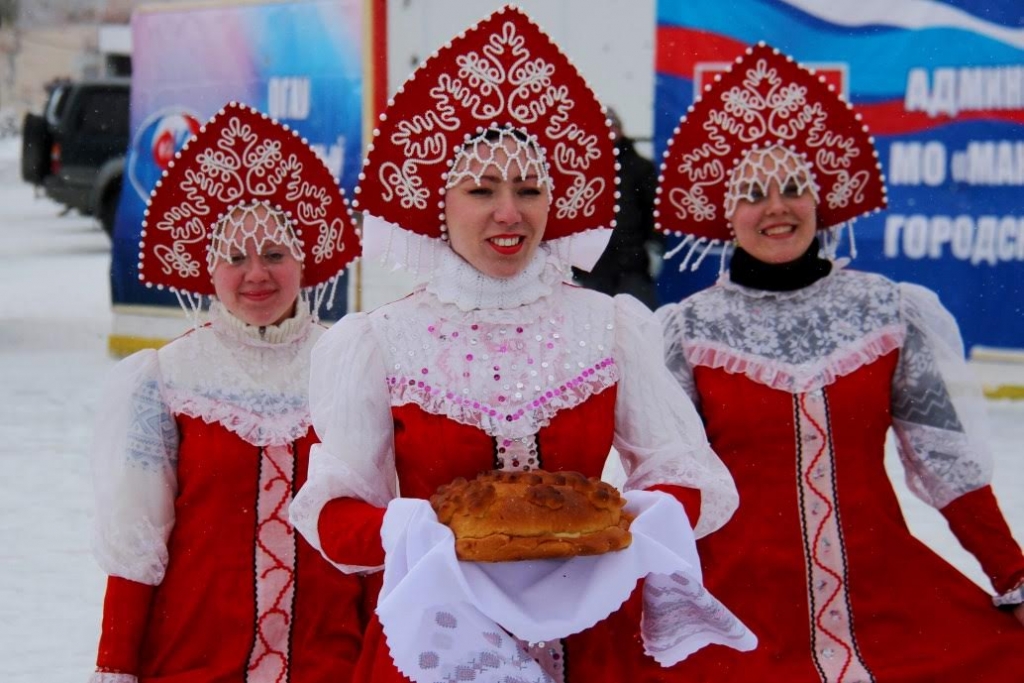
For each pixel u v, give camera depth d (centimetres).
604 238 255
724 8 774
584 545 207
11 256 1767
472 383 236
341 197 317
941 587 319
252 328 306
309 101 873
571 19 800
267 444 298
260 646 290
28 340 1140
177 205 306
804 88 333
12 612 475
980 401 329
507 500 208
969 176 767
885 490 327
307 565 295
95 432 298
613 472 275
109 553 288
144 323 986
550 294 244
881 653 312
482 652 215
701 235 349
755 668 308
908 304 333
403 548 210
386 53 847
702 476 238
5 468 695
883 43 764
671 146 345
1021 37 746
